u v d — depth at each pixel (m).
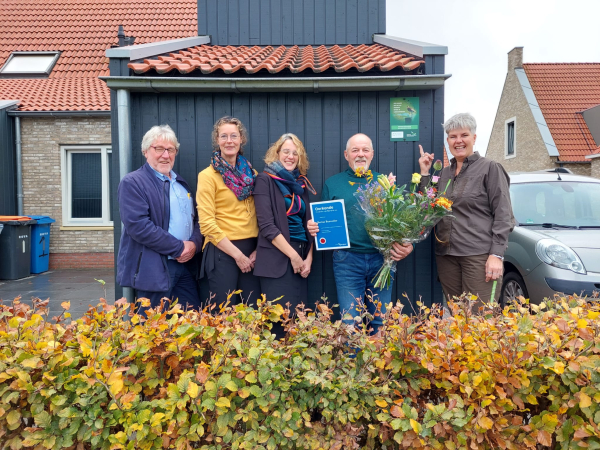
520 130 19.48
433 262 3.79
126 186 3.02
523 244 4.94
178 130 3.83
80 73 11.35
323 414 1.69
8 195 9.95
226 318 2.05
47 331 1.90
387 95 3.79
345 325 1.86
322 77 3.60
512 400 1.73
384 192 3.04
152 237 2.97
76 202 10.49
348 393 1.75
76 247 10.30
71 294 7.44
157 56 4.34
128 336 1.84
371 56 4.50
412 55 4.04
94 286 8.17
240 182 3.15
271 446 1.65
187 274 3.44
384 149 3.82
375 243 3.18
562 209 5.52
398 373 1.83
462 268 3.35
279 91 3.78
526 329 1.77
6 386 1.66
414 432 1.66
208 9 5.91
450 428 1.67
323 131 3.83
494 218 3.24
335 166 3.84
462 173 3.37
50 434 1.64
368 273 3.35
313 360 1.80
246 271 3.17
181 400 1.59
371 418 1.83
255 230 3.26
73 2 13.42
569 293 4.36
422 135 3.79
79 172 10.46
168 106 3.82
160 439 1.66
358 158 3.28
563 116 17.83
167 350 1.78
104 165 10.30
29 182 10.23
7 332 1.85
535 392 1.80
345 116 3.82
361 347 1.83
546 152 16.92
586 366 1.70
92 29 12.53
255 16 5.95
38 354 1.70
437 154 3.79
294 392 1.77
